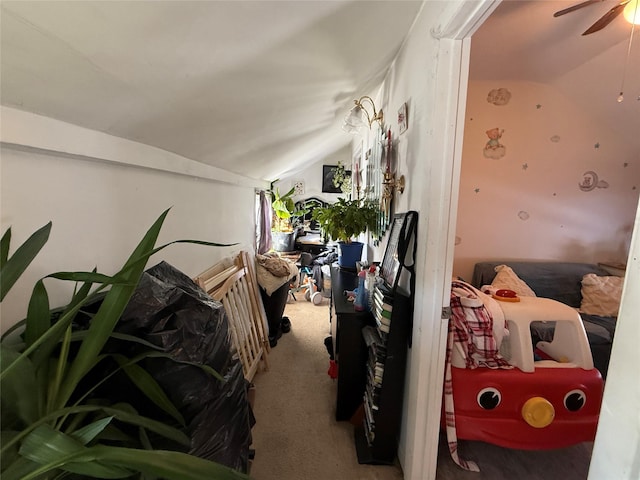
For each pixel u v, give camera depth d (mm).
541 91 2512
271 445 1538
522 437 1307
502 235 2701
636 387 402
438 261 1163
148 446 613
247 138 1724
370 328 1568
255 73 1061
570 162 2611
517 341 1368
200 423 735
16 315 695
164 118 1021
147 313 735
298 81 1330
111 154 937
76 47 568
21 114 632
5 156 647
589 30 1468
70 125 769
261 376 2148
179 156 1399
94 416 616
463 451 1533
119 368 635
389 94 1968
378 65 1742
